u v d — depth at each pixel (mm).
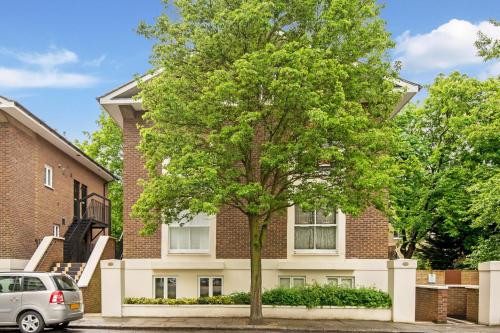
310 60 14414
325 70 14227
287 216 20031
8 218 21547
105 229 34844
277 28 15938
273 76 14711
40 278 14906
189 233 20406
